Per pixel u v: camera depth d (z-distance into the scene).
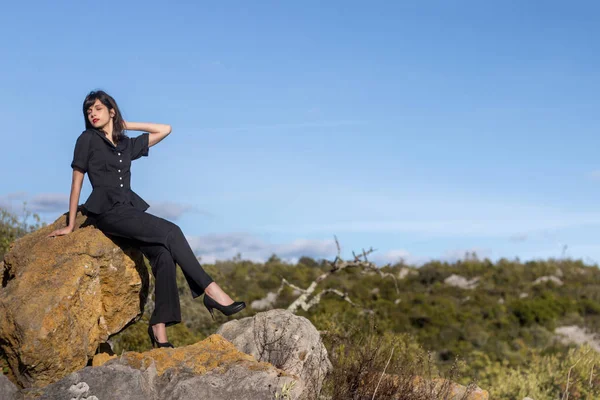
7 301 4.95
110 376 4.52
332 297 25.27
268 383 4.77
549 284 28.27
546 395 9.17
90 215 5.82
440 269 30.53
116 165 5.70
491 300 26.02
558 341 20.11
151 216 5.61
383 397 5.78
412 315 22.34
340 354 6.81
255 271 31.28
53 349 4.88
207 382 4.70
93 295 5.47
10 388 4.41
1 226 10.73
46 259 5.40
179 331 11.24
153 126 6.14
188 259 5.61
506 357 16.64
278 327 6.34
